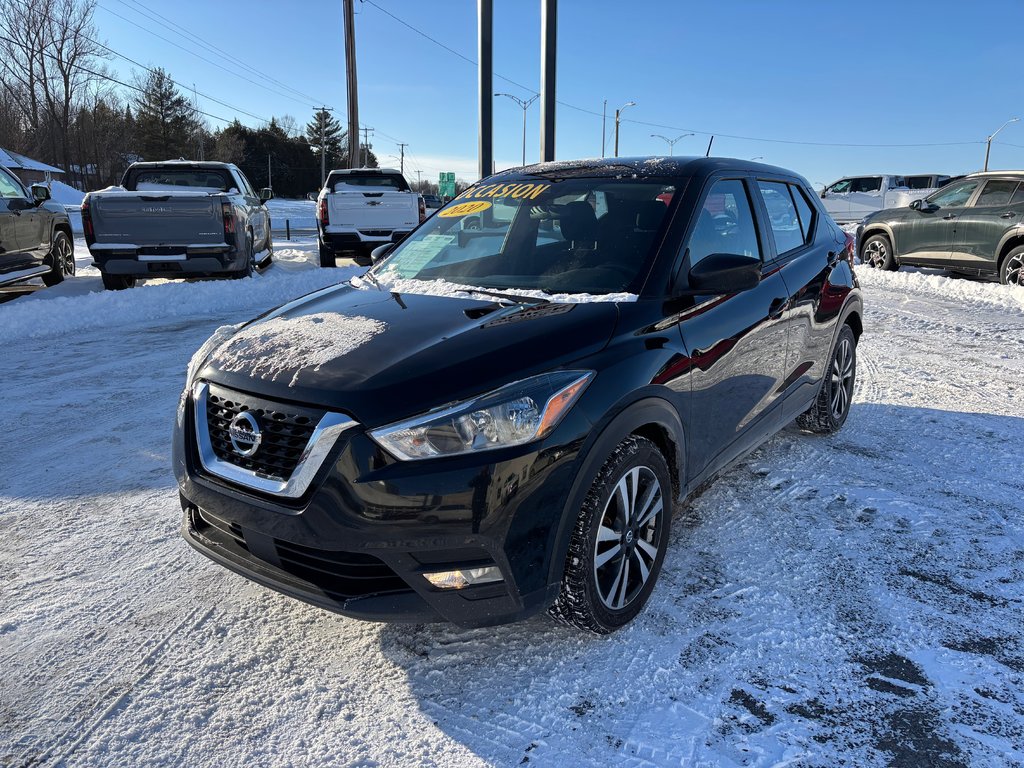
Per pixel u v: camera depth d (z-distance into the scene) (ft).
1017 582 9.83
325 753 6.94
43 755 6.87
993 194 38.55
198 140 285.43
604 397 7.96
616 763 6.77
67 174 193.67
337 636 8.78
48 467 13.69
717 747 6.93
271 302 33.01
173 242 33.12
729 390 10.62
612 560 8.52
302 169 345.92
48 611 9.18
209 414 8.34
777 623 8.90
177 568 10.25
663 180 11.30
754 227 12.30
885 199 90.53
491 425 7.27
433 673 8.09
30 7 183.42
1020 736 7.04
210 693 7.77
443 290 10.29
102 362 21.68
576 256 10.46
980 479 13.24
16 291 35.65
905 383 19.72
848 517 11.72
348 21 89.40
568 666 8.17
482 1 48.26
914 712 7.38
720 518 11.70
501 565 7.34
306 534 7.25
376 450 7.11
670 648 8.45
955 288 37.09
